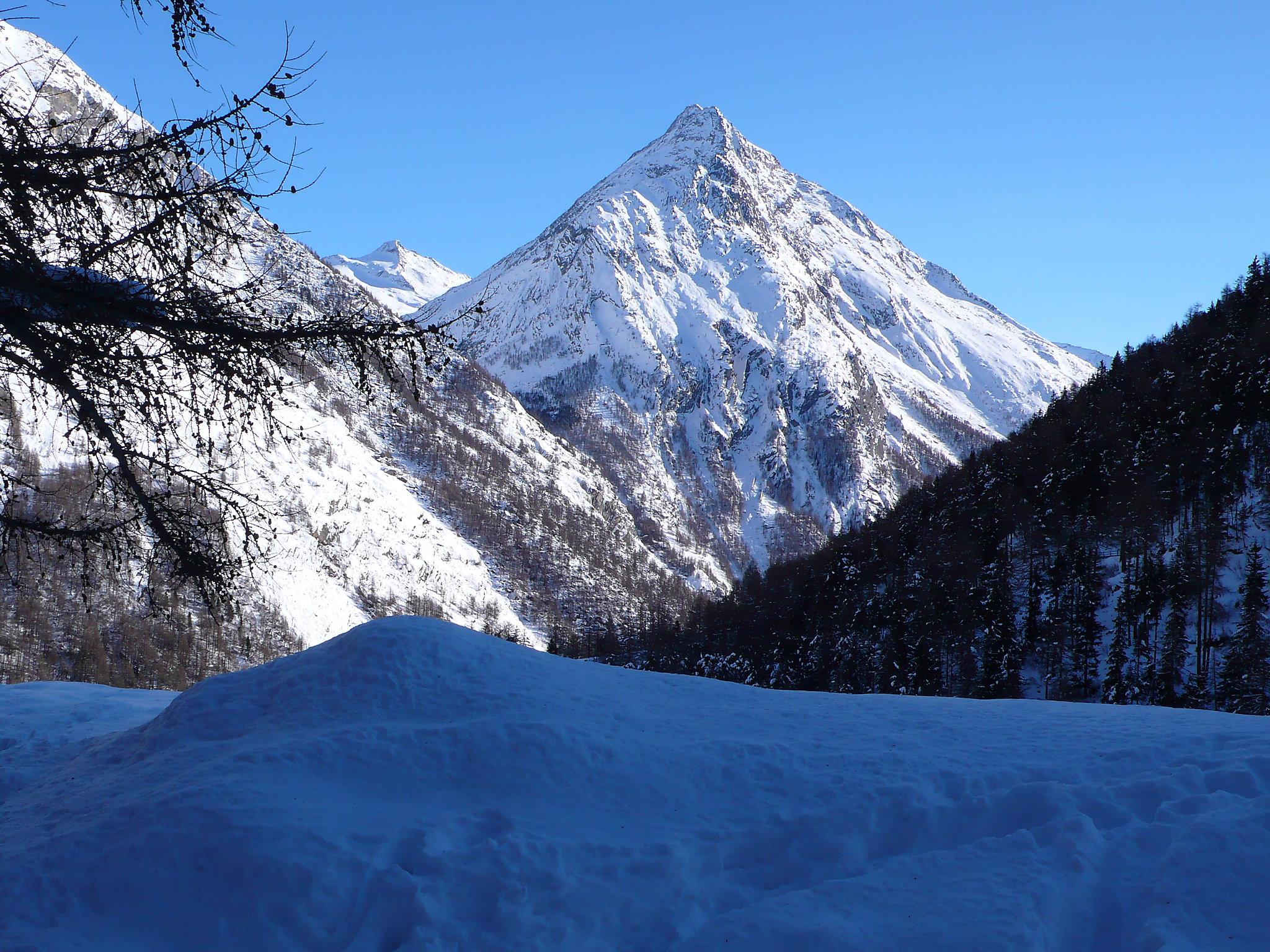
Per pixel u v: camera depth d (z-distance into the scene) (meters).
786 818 7.32
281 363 6.61
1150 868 6.29
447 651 10.21
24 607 81.25
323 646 10.60
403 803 7.52
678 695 10.85
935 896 6.09
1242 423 60.62
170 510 7.13
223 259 6.38
